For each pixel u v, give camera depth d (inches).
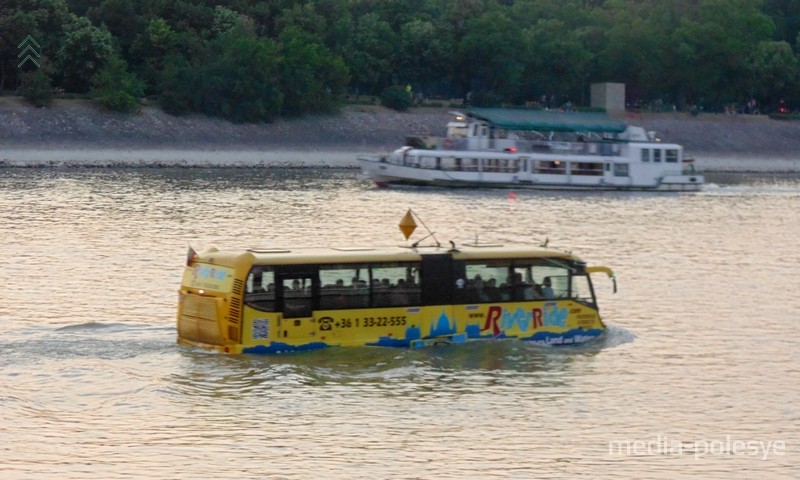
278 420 3250.5
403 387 3617.1
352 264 3959.2
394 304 3998.5
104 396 3420.3
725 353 4224.9
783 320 4940.9
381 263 3988.7
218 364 3789.4
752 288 5861.2
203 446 3016.7
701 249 7628.0
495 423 3275.1
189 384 3563.0
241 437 3093.0
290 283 3892.7
